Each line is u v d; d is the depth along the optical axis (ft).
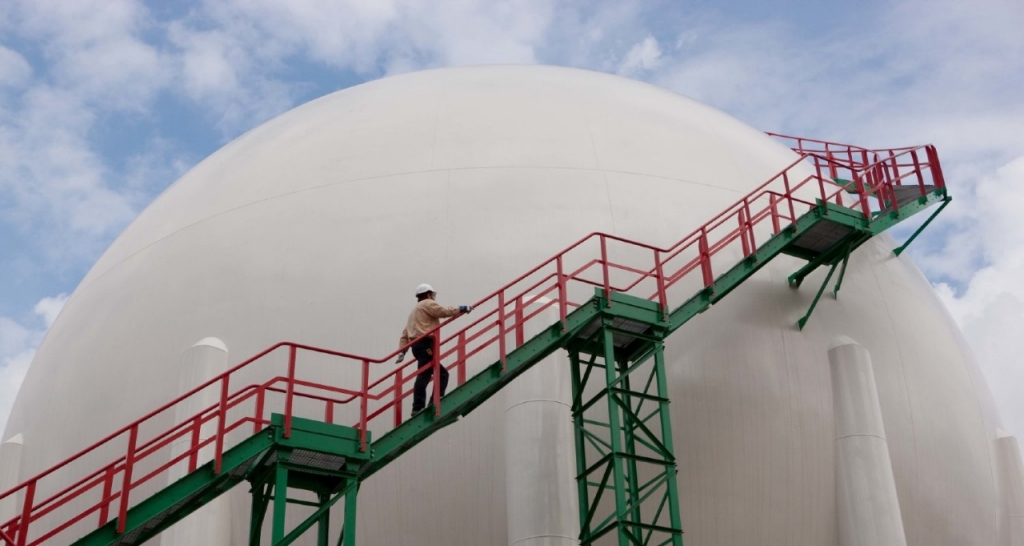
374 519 59.16
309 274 66.08
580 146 72.84
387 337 62.85
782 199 74.90
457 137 73.31
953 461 69.10
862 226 69.36
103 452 64.44
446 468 59.67
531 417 57.16
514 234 66.44
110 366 68.13
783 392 64.44
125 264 75.92
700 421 62.28
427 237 66.54
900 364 69.77
